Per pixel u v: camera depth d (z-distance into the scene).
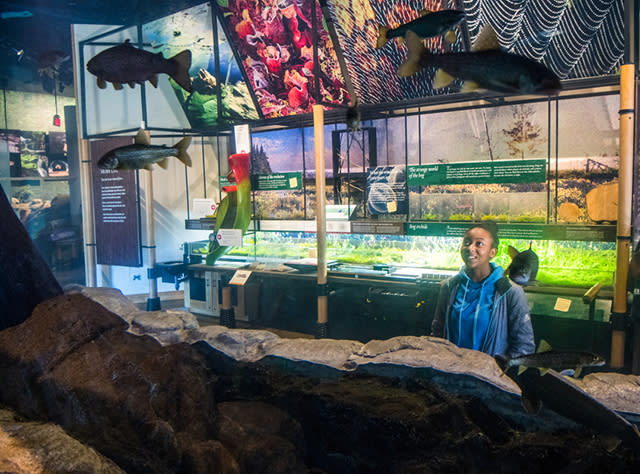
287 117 5.05
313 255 5.11
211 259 5.39
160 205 6.88
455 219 4.14
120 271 6.69
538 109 4.52
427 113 5.07
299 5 4.07
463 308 2.23
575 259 3.76
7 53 4.23
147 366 1.60
